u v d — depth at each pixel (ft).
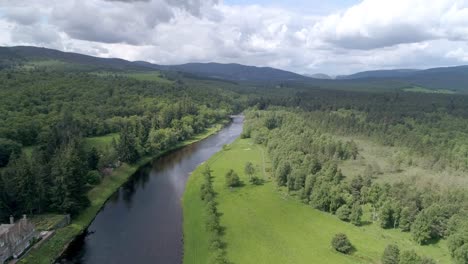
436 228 353.31
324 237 360.89
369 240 353.92
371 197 435.12
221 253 319.27
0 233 302.04
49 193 392.68
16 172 392.88
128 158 600.80
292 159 531.09
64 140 559.38
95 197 458.91
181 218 419.33
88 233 378.73
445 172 563.48
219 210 425.69
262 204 443.73
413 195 407.03
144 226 396.37
